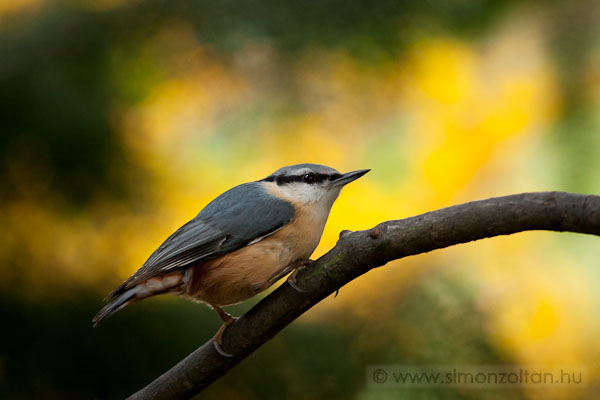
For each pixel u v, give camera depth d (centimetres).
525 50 768
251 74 805
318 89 793
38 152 812
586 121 715
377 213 930
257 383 696
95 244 824
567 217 436
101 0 831
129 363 723
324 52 782
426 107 838
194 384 589
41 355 721
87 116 814
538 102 757
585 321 660
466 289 682
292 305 546
